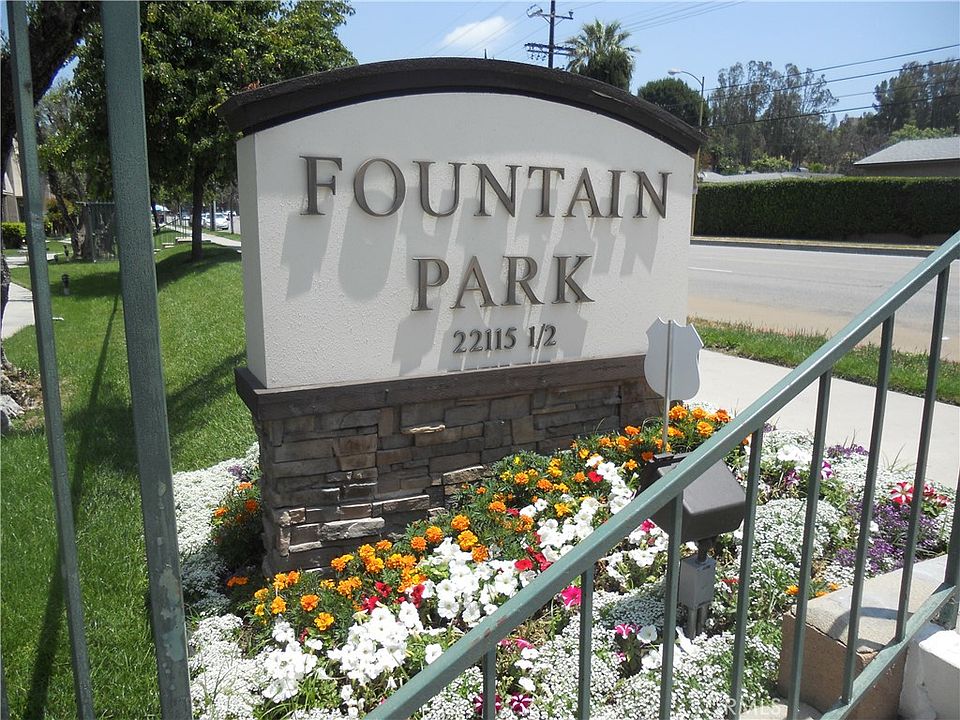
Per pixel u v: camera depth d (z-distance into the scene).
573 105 3.99
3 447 5.45
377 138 3.51
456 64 3.60
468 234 3.82
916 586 2.28
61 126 18.84
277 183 3.34
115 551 3.82
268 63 16.00
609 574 3.11
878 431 1.76
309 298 3.48
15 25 1.44
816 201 28.81
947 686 2.01
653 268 4.39
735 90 79.12
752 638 2.54
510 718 2.37
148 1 15.15
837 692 2.09
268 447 3.52
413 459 3.79
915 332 9.60
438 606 2.95
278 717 2.57
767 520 3.38
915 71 70.31
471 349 3.92
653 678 2.45
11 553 3.82
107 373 7.84
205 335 9.80
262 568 3.78
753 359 8.01
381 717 1.24
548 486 3.77
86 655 1.76
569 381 4.12
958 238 1.81
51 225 42.16
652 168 4.30
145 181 1.48
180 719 1.67
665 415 3.60
